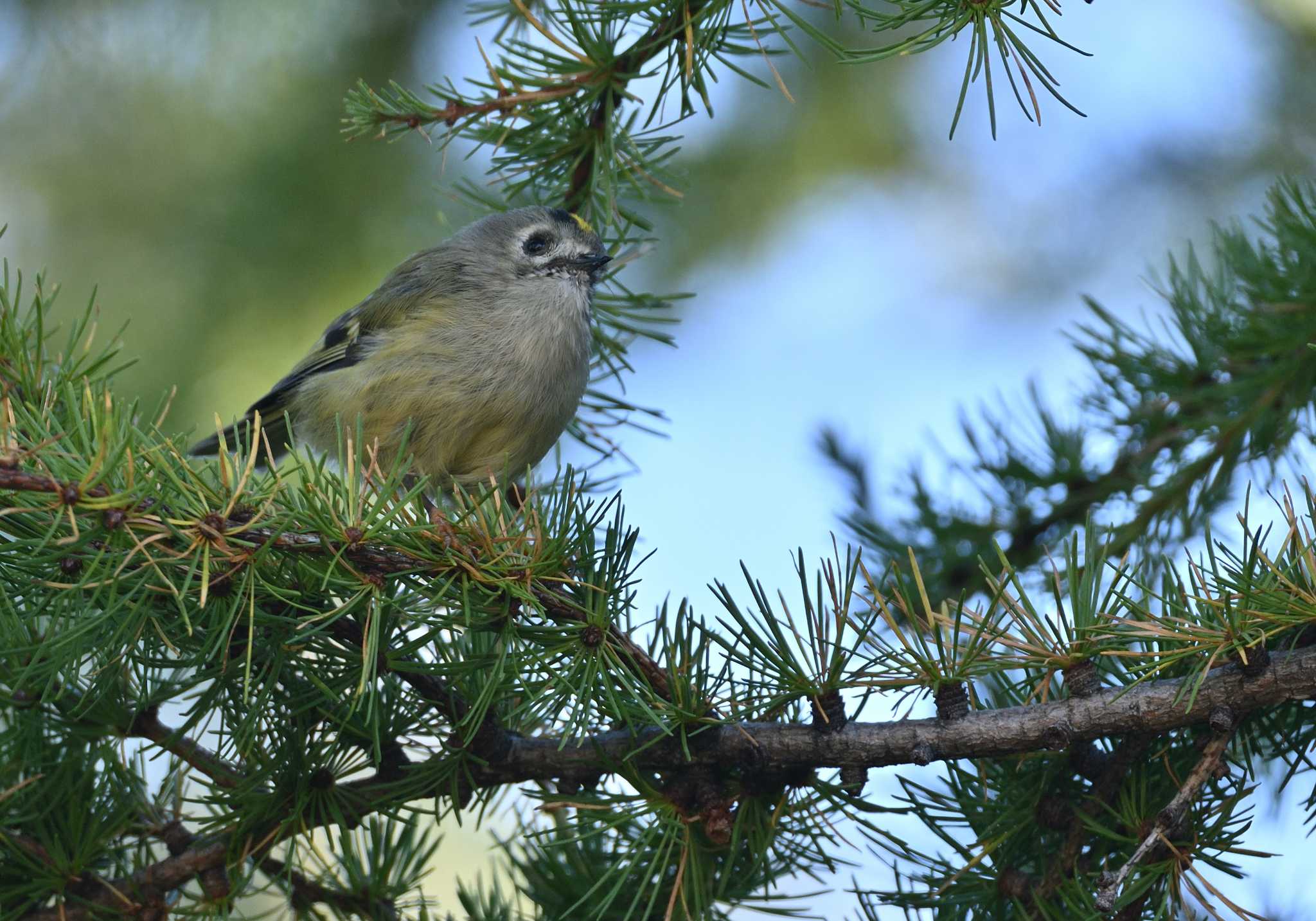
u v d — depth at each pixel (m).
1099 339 8.11
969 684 5.40
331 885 6.10
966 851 5.42
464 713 5.53
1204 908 4.80
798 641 5.18
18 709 5.79
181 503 4.95
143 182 12.41
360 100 6.97
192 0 12.06
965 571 8.24
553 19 6.89
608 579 5.43
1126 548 7.77
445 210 12.38
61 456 4.86
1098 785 5.33
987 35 5.00
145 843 5.86
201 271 12.34
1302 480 5.00
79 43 12.15
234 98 12.41
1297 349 7.40
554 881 6.14
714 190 14.36
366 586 5.11
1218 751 4.84
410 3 12.23
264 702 5.34
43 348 6.43
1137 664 5.29
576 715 5.12
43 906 5.66
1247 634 4.77
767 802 5.50
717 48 6.48
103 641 5.16
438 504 5.89
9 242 12.42
